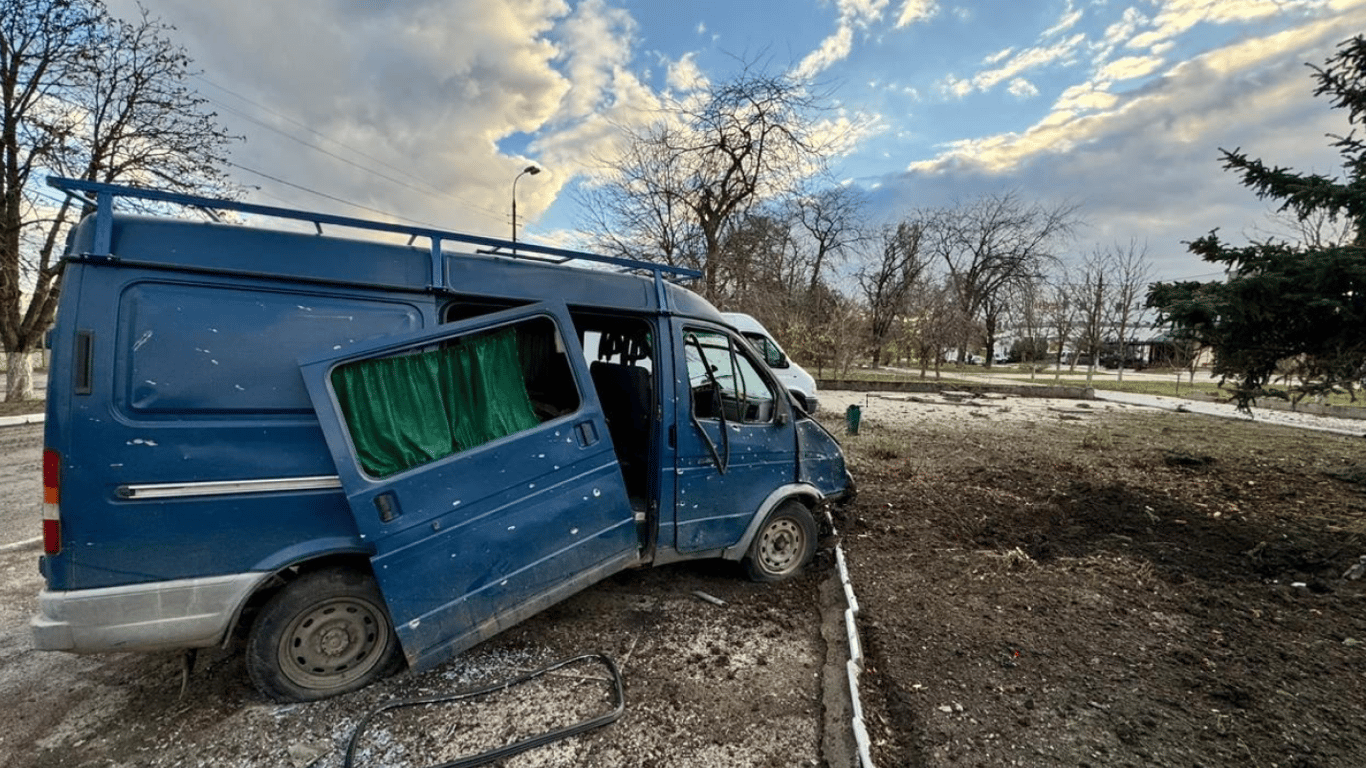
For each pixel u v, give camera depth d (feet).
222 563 7.99
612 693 9.15
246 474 8.05
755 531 12.88
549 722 8.42
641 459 13.64
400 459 8.73
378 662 9.19
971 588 13.10
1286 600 12.51
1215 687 9.27
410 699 8.84
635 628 11.24
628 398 13.98
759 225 64.69
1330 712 8.64
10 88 41.57
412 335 8.90
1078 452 30.04
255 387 8.14
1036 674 9.65
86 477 7.32
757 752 7.87
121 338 7.50
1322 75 17.78
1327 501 20.47
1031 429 38.75
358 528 8.30
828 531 16.67
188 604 7.84
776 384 13.46
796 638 11.00
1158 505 19.86
